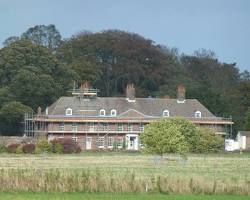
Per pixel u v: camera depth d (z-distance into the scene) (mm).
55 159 153000
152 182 77000
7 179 76250
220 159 164875
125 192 75438
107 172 102375
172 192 75750
